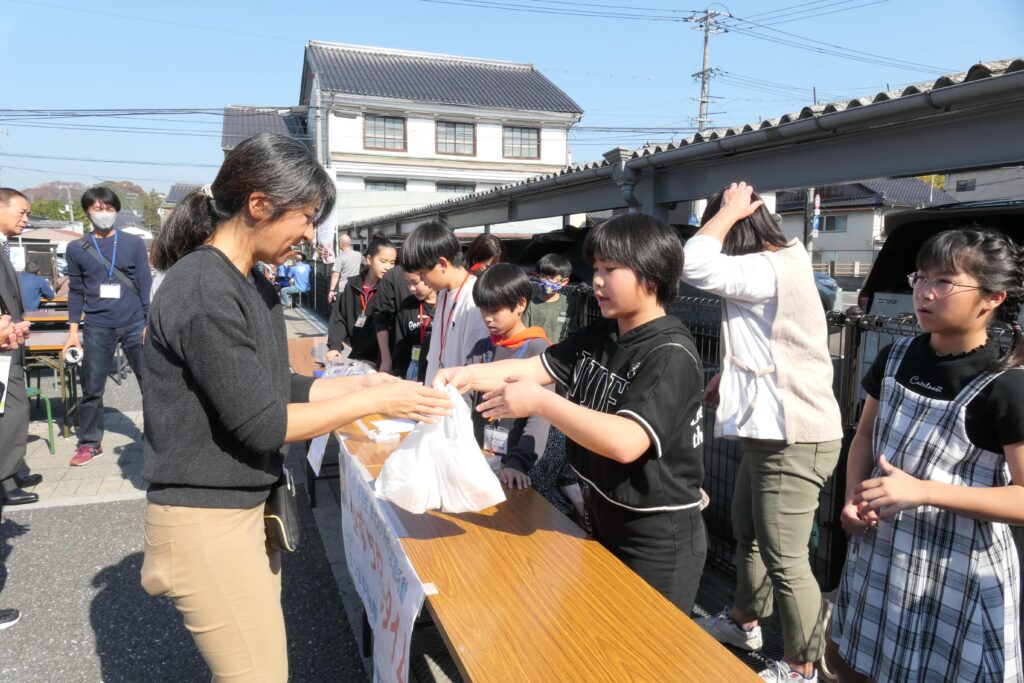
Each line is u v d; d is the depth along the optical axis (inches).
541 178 382.9
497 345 100.0
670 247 63.6
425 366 141.1
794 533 82.3
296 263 660.1
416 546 68.6
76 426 236.4
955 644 58.7
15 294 132.4
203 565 55.9
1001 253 56.4
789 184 225.9
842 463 101.7
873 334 108.3
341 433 109.0
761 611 96.1
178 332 52.6
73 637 110.0
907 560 61.2
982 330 59.3
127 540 145.4
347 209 1063.6
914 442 60.8
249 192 55.1
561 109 1186.0
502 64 1323.8
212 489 56.1
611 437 57.7
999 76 143.9
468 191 1169.4
